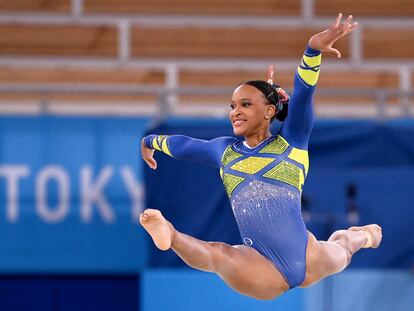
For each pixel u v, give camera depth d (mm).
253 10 33781
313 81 15188
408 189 27297
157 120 27859
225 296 27594
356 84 32156
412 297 27172
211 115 31578
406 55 33000
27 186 28375
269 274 15328
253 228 15609
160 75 32000
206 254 14789
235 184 15867
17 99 31656
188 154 16594
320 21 33531
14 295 30094
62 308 30094
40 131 28453
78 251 28453
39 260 28344
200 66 32688
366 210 27250
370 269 27312
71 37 32781
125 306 30188
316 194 27250
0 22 32844
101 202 28469
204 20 33688
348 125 27547
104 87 28047
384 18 33781
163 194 27562
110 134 28516
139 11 33625
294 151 15766
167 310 27594
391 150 27484
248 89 15844
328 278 27312
